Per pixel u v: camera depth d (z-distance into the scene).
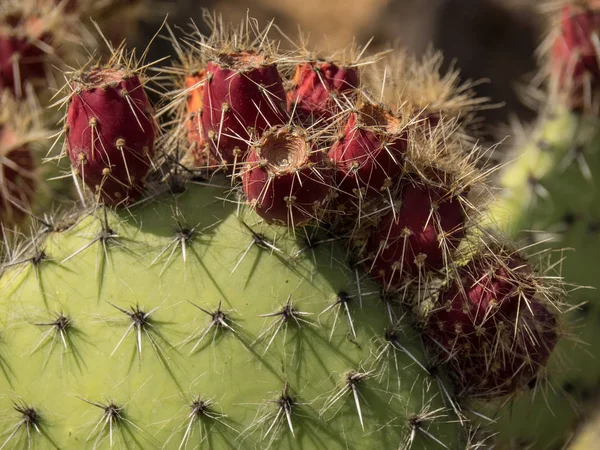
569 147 0.92
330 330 0.73
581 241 0.91
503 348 0.74
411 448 0.73
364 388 0.73
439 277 0.75
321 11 1.88
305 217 0.73
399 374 0.74
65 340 0.74
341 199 0.74
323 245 0.75
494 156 1.00
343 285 0.74
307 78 0.76
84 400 0.73
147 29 1.40
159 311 0.73
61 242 0.75
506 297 0.74
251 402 0.73
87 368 0.73
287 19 1.86
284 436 0.73
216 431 0.73
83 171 0.74
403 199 0.74
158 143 0.77
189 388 0.73
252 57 0.74
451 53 1.78
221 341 0.73
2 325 0.74
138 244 0.75
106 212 0.75
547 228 0.92
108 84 0.74
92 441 0.73
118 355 0.73
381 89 0.79
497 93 1.76
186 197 0.75
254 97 0.74
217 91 0.74
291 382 0.73
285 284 0.74
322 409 0.73
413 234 0.74
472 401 0.76
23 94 0.89
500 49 1.78
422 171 0.74
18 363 0.74
